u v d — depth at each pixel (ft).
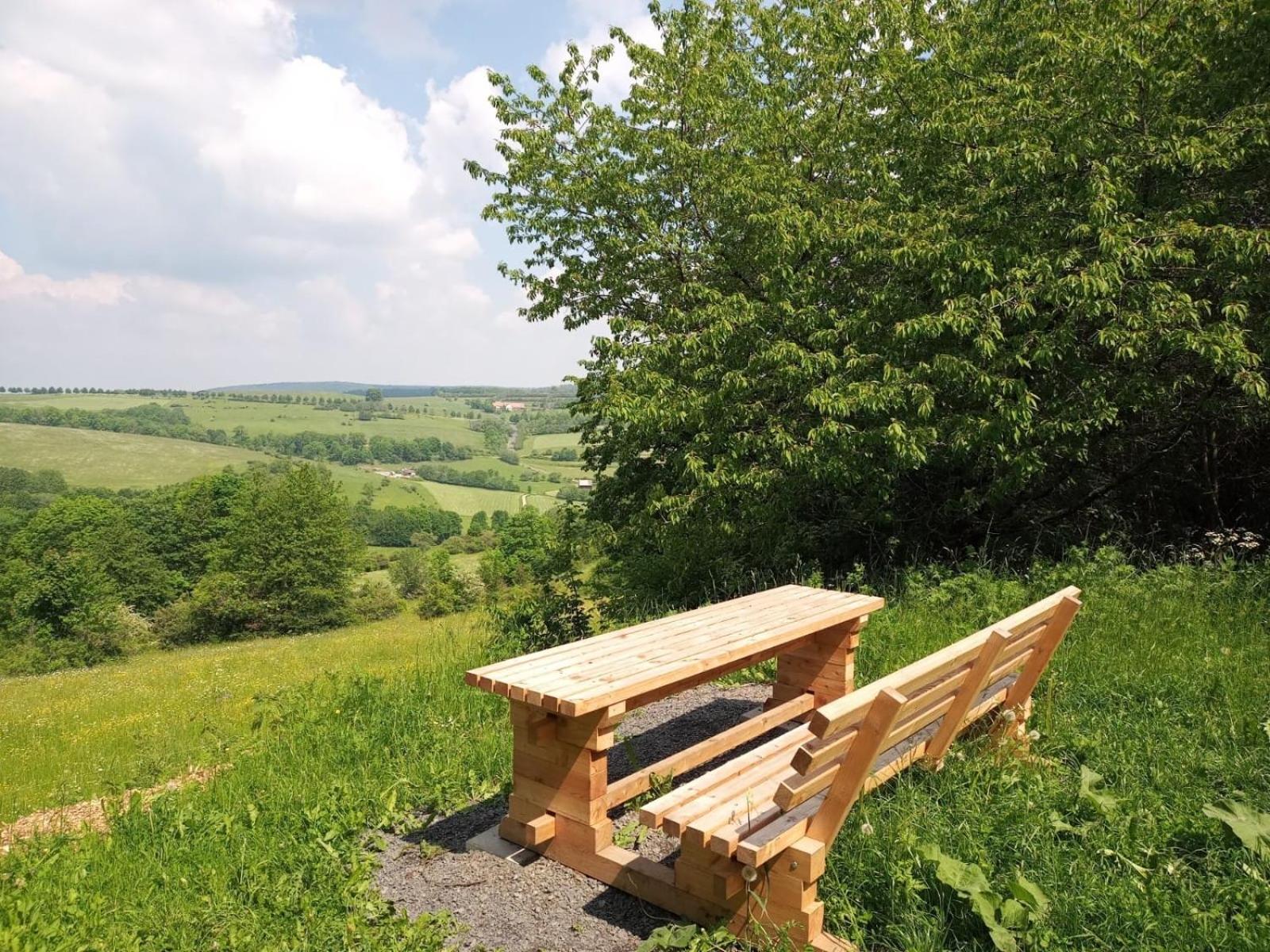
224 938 9.86
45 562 152.46
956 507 32.37
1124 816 10.34
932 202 31.65
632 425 38.88
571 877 10.63
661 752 15.38
